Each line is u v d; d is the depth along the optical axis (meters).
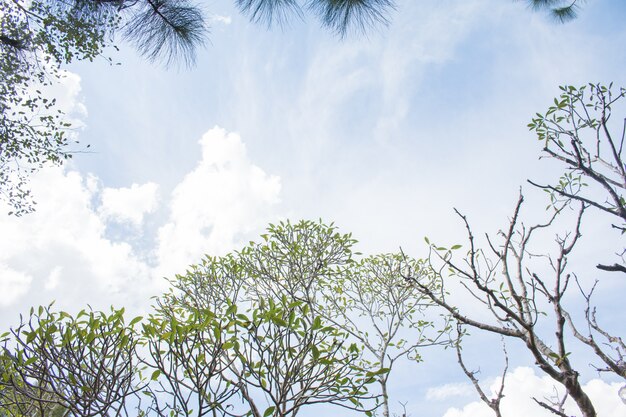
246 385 3.56
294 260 7.14
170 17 4.78
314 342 3.27
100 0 4.78
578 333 3.18
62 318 3.08
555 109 5.05
